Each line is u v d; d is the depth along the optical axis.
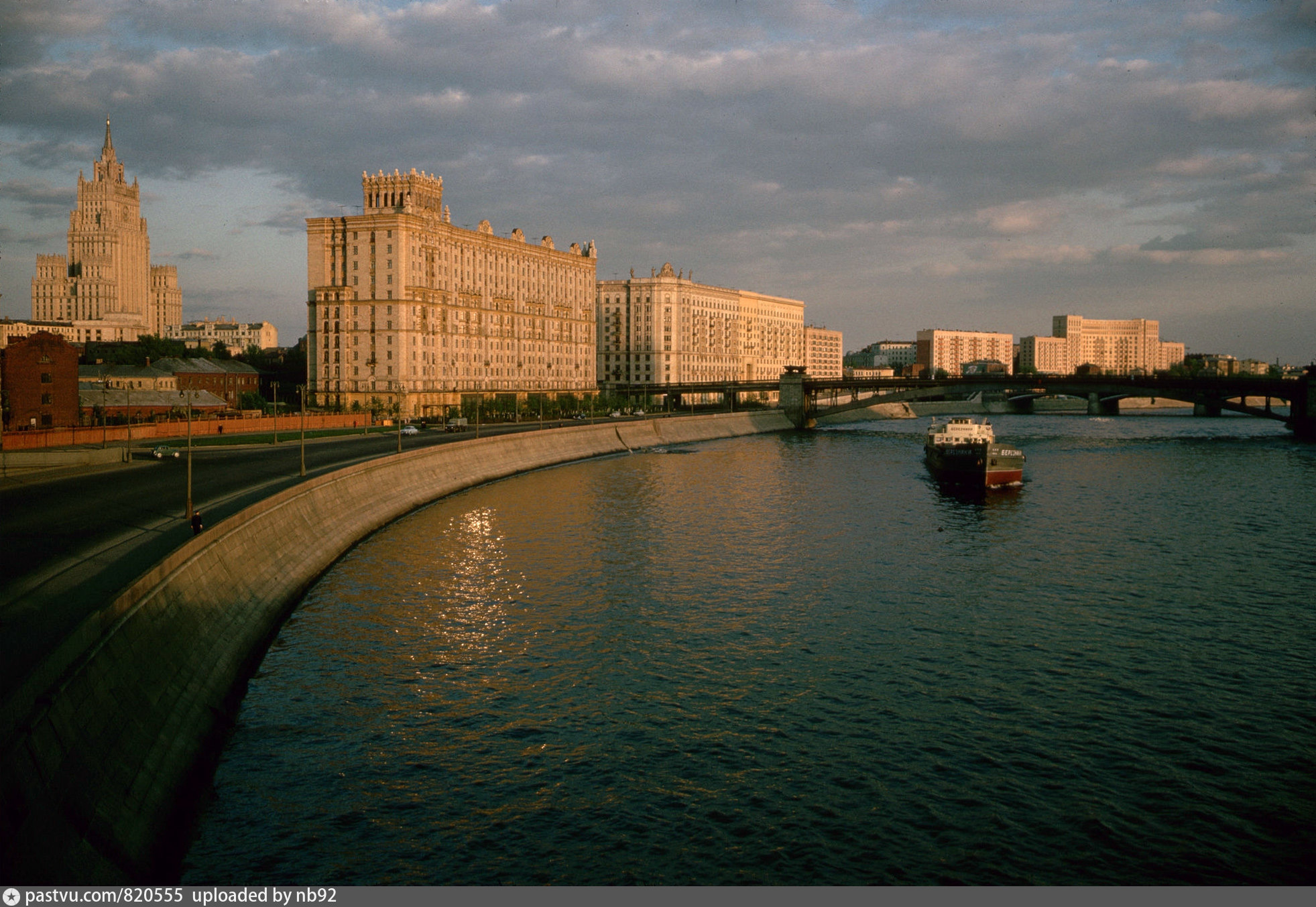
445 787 36.47
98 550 52.25
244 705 44.06
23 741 26.53
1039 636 54.34
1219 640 53.44
